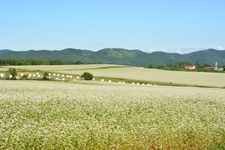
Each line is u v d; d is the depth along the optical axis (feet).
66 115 74.64
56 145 49.52
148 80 240.94
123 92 128.77
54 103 90.63
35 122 63.41
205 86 211.00
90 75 239.30
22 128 57.21
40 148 48.85
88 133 55.77
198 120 73.15
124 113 79.61
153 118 72.69
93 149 50.52
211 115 81.20
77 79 239.30
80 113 77.20
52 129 57.31
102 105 89.51
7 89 127.65
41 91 123.03
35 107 83.10
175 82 230.27
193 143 57.06
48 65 384.68
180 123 67.97
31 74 252.83
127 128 62.34
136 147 52.90
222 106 101.55
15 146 48.06
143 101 100.89
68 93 116.98
